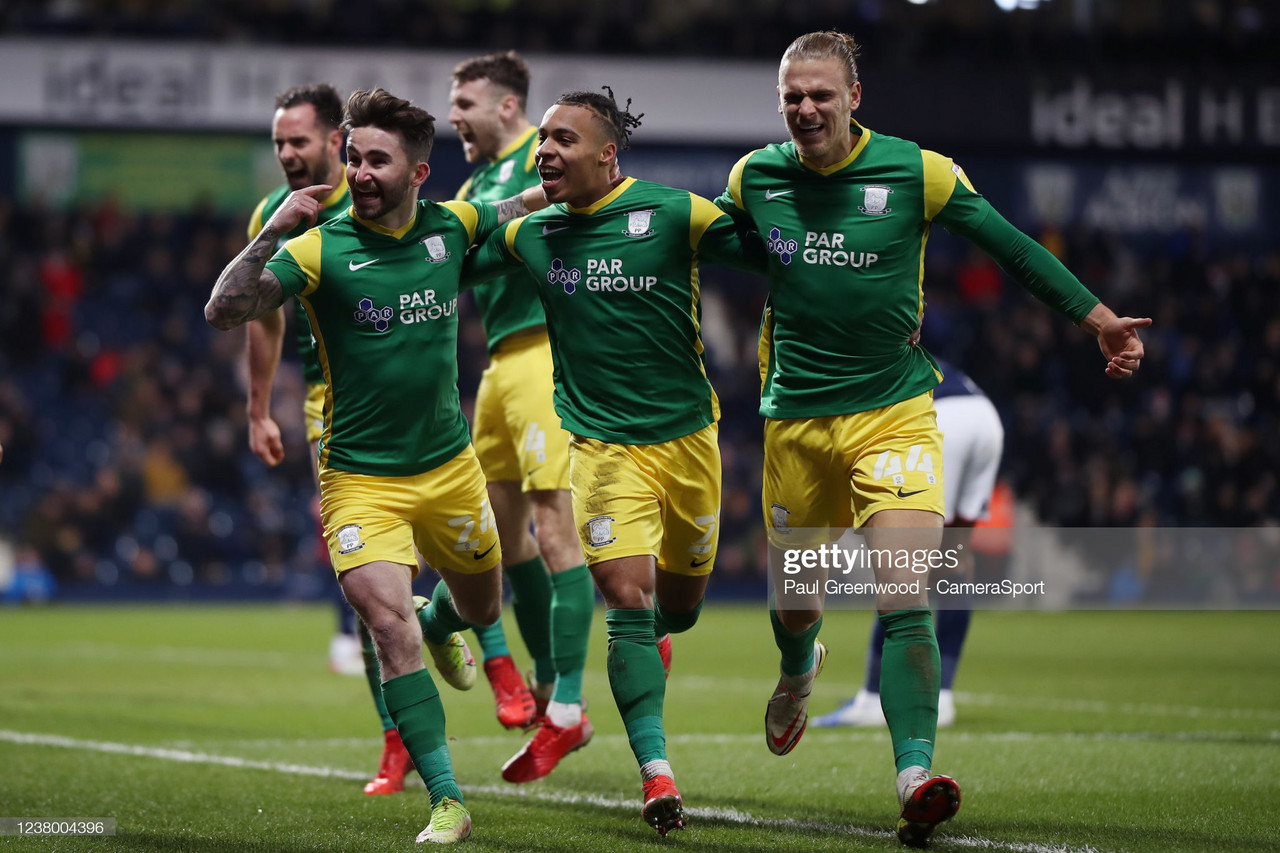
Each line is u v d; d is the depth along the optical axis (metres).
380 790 15.02
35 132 56.81
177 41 51.97
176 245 62.09
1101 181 61.44
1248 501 54.84
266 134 55.12
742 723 20.95
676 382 12.94
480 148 17.52
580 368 12.98
